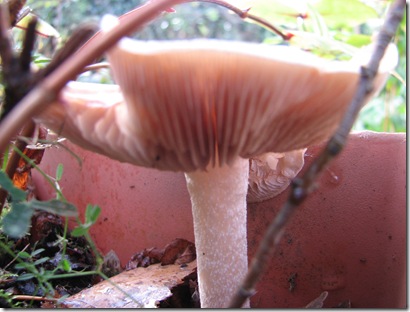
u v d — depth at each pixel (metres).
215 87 0.05
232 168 0.07
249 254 0.10
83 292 0.09
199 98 0.05
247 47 0.05
